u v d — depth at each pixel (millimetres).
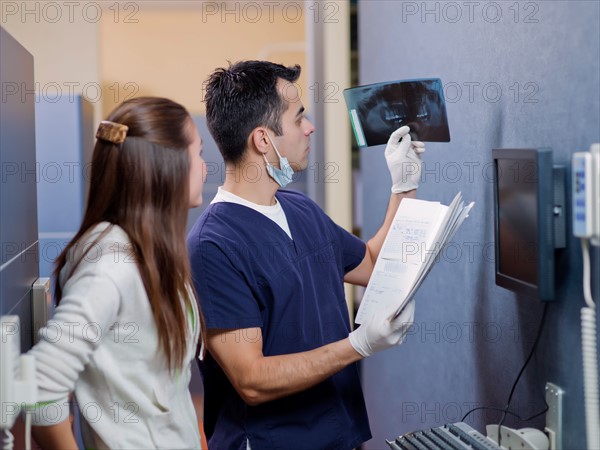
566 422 1374
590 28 1240
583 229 1155
